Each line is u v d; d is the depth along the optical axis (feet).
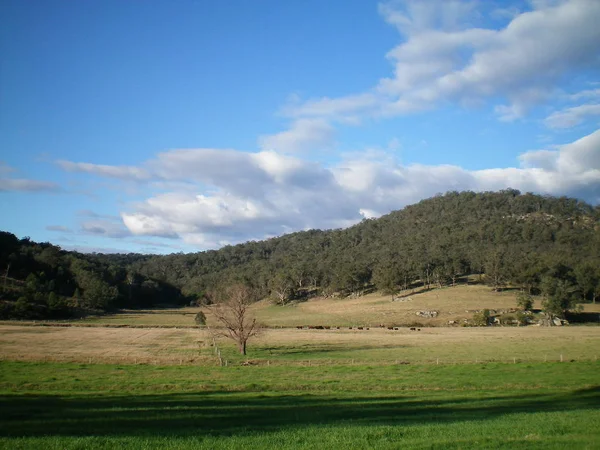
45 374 108.88
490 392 89.35
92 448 43.52
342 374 113.09
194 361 138.51
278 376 109.29
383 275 496.23
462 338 230.07
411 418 61.46
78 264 576.20
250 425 55.72
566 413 64.13
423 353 165.78
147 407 69.67
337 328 326.03
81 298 491.72
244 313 180.34
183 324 344.69
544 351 167.12
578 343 197.77
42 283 481.46
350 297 531.91
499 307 384.27
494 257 476.54
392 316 380.58
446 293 459.73
